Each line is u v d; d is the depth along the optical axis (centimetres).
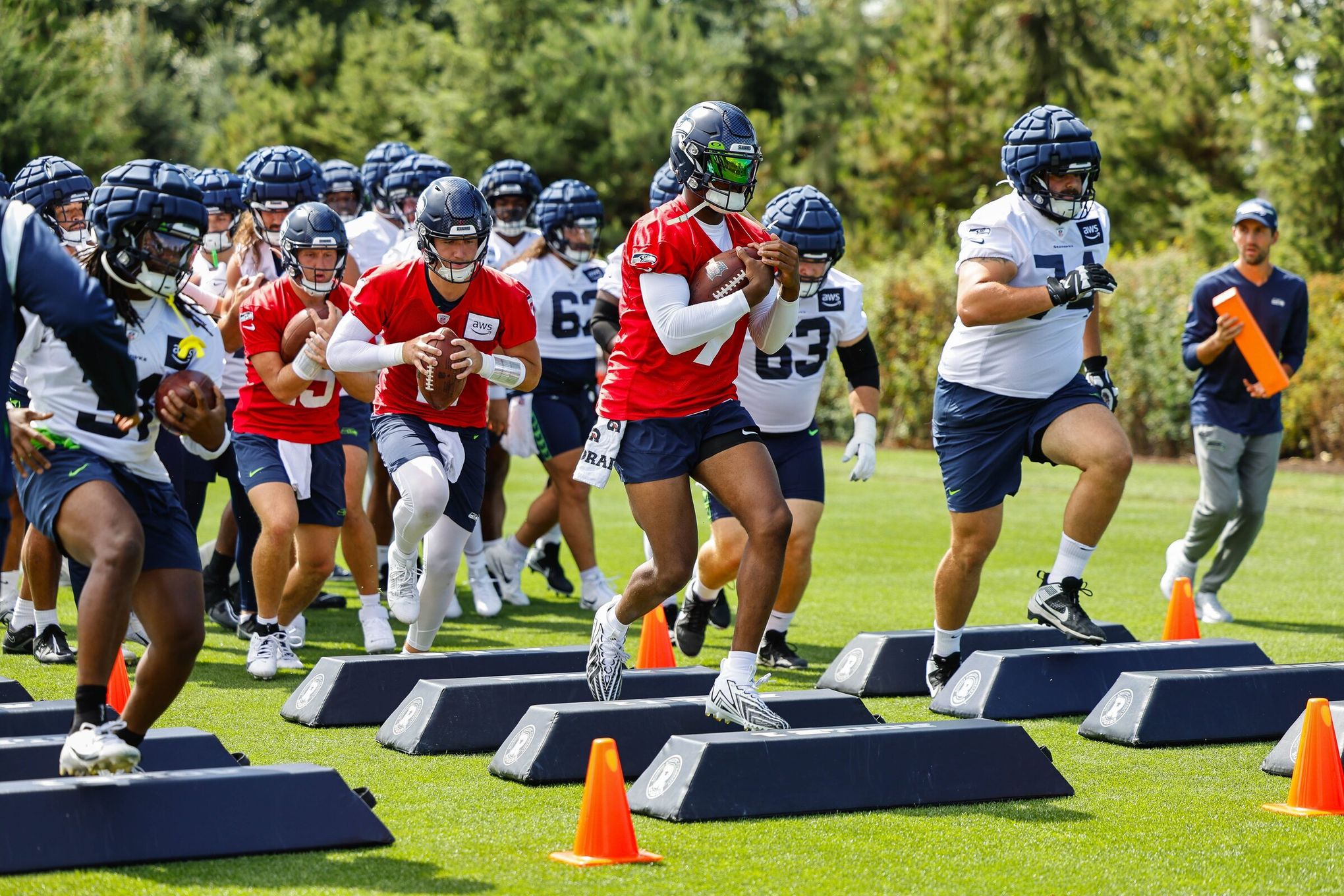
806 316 2498
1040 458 2291
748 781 1675
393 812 1670
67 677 2398
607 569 3800
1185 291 6400
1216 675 2131
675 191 2803
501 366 2159
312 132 11800
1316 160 7381
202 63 13112
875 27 12644
